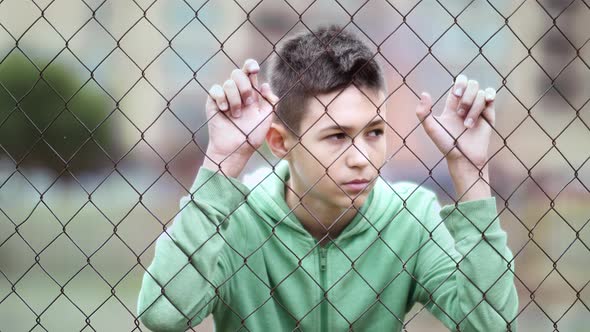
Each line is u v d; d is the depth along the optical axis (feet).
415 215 15.55
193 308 13.62
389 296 15.25
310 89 14.33
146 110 107.76
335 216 15.02
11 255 49.08
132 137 69.92
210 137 13.70
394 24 87.92
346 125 14.16
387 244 14.48
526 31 81.97
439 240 15.21
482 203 13.87
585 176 51.31
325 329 15.23
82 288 46.19
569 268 44.57
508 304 13.94
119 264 52.42
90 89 64.49
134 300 44.70
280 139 15.03
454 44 87.40
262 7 96.37
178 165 67.72
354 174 14.21
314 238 15.37
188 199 13.73
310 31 13.79
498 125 78.43
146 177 68.64
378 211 15.33
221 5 101.24
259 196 15.43
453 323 14.42
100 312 41.39
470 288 13.91
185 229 13.51
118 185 66.13
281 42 15.37
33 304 42.06
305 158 14.51
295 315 15.05
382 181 15.94
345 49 14.55
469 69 84.64
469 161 13.82
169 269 13.56
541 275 43.96
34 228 51.67
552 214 46.85
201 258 13.50
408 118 72.90
